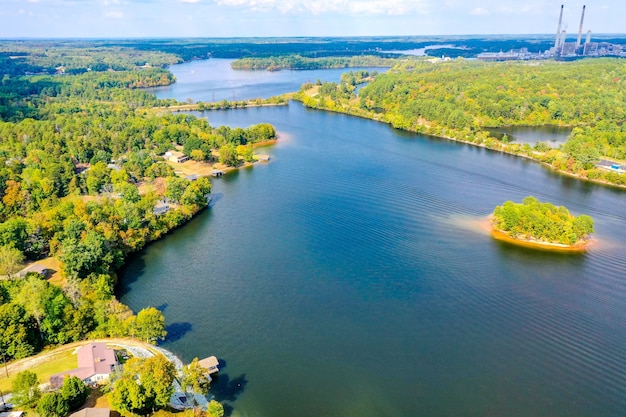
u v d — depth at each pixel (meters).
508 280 164.12
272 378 119.69
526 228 192.62
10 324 121.56
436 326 140.50
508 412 109.94
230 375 120.44
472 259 178.50
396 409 110.88
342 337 135.62
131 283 163.62
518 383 118.69
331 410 110.19
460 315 145.75
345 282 163.75
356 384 118.12
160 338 133.62
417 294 156.50
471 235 198.38
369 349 130.75
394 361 126.25
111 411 104.94
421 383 118.69
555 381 119.25
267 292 157.75
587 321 142.25
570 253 182.88
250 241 194.62
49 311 128.75
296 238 196.88
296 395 114.38
